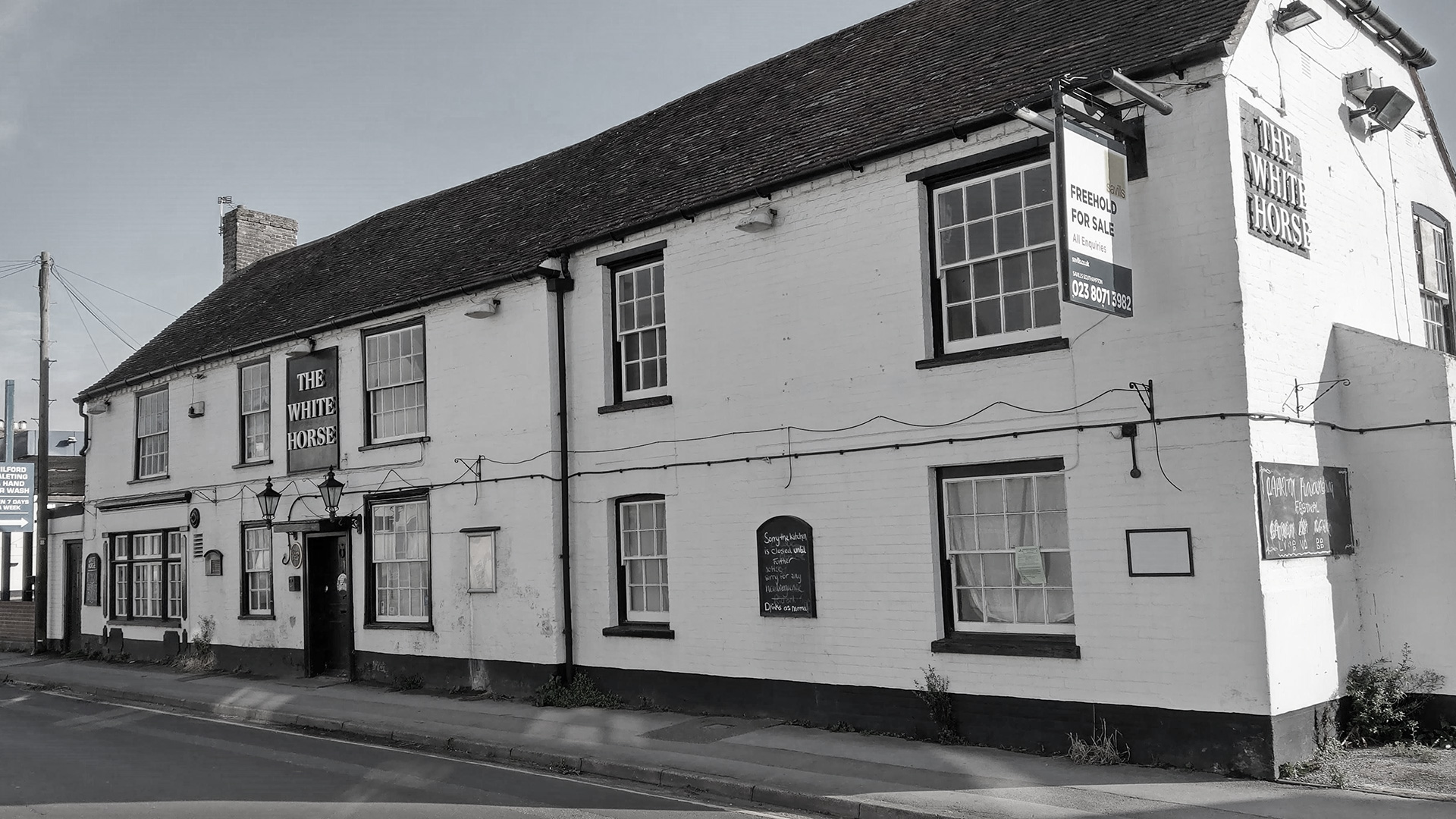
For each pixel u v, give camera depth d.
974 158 10.65
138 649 22.00
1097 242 9.01
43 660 23.17
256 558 19.38
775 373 12.23
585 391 14.38
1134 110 9.75
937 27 13.92
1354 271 11.05
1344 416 10.39
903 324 11.15
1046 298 10.34
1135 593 9.48
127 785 9.90
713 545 12.72
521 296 15.02
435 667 15.91
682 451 13.12
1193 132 9.43
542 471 14.54
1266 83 9.97
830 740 10.86
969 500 10.82
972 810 8.14
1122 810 8.01
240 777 10.26
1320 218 10.54
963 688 10.54
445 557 15.88
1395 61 12.40
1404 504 10.03
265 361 19.55
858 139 11.77
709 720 12.13
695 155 14.70
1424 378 9.97
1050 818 7.87
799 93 14.56
